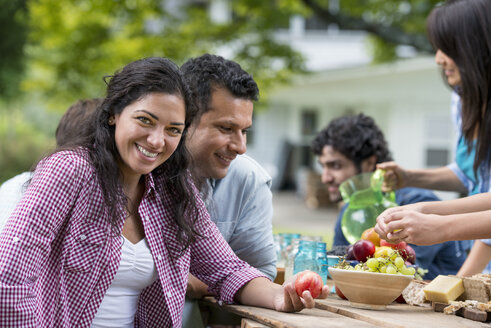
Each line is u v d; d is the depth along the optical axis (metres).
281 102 17.41
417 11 8.23
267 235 2.28
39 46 10.19
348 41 16.86
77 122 2.56
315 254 2.18
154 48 8.34
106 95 1.76
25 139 21.83
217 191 2.21
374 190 2.30
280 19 8.91
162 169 1.87
